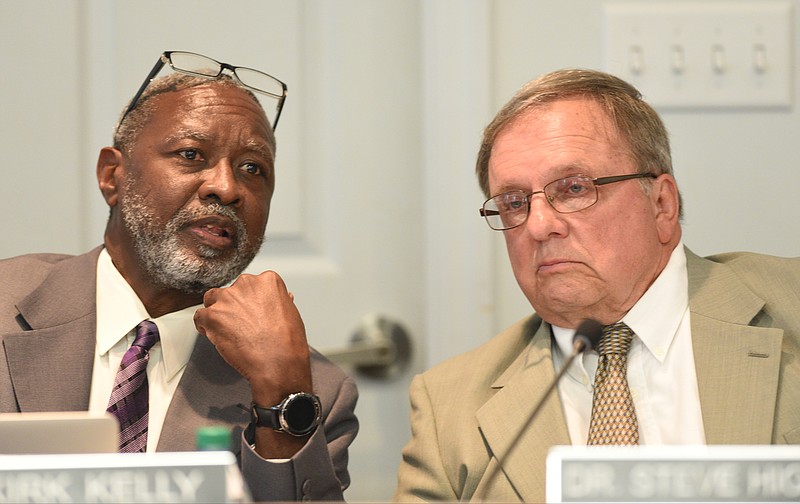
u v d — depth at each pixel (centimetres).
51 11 639
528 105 458
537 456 436
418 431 468
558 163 442
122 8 644
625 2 628
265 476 404
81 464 274
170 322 471
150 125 473
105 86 643
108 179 491
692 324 449
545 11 633
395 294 651
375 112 652
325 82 652
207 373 465
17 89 636
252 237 480
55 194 637
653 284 457
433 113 633
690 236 631
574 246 440
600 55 631
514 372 472
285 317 444
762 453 274
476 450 446
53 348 454
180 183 464
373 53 652
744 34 624
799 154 631
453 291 631
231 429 448
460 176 630
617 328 455
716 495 273
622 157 448
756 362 431
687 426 432
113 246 486
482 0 628
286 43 650
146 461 275
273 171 498
